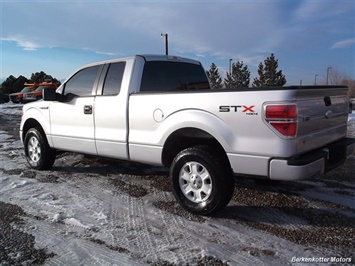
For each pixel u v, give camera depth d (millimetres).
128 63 4500
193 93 3668
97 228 3389
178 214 3744
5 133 10586
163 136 3916
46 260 2797
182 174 3781
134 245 3043
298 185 4762
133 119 4219
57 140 5273
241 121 3318
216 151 3635
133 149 4262
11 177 5230
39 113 5547
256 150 3252
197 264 2730
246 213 3762
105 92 4641
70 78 5219
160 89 4699
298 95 3096
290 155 3121
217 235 3232
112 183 4910
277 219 3596
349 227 3393
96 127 4676
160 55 4883
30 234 3262
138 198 4270
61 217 3646
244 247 2994
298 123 3096
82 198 4266
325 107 3635
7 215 3719
